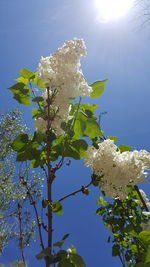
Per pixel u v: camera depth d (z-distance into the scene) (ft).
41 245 0.93
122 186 1.16
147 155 1.24
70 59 1.11
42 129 1.13
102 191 1.25
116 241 1.71
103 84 1.32
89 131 1.19
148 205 1.67
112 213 1.75
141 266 0.98
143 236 1.03
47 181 1.04
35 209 1.02
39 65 1.14
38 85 1.18
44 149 1.13
